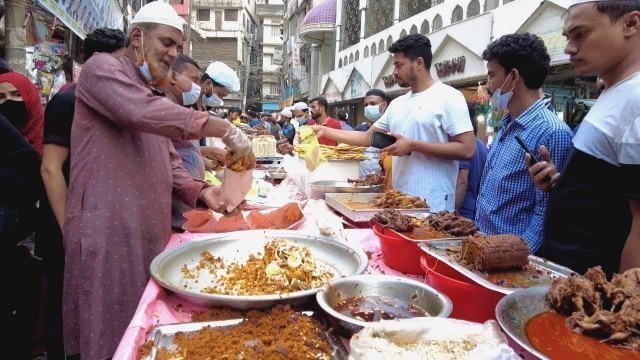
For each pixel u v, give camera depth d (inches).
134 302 75.4
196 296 51.1
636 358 37.9
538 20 241.1
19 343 104.7
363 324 41.7
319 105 238.4
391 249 68.4
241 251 73.9
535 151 84.5
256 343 44.5
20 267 105.3
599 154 63.6
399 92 461.1
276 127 570.3
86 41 107.3
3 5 163.0
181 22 75.9
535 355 34.9
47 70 197.3
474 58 311.1
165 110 63.4
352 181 136.3
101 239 72.4
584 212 66.9
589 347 39.4
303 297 51.3
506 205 89.0
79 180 73.2
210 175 138.0
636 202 56.1
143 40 72.5
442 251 62.4
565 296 45.1
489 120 271.7
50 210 96.5
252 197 126.7
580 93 252.7
